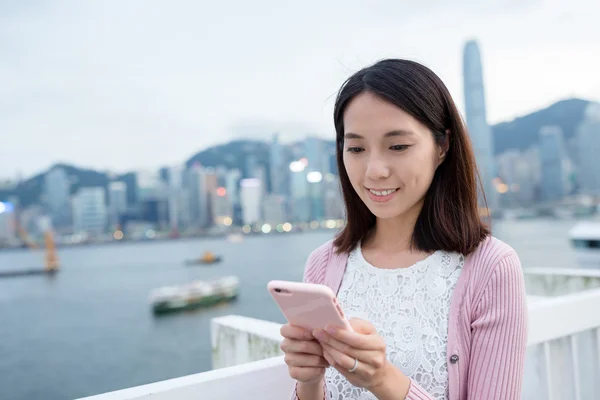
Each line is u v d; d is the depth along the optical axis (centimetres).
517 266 107
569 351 167
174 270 7525
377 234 127
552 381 162
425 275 113
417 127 105
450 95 112
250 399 117
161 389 105
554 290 264
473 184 114
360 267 123
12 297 5825
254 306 4438
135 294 5741
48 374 3011
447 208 113
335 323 87
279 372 122
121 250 12350
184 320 4159
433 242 115
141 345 3531
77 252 12144
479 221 114
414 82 106
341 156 128
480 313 105
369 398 112
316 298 84
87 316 4653
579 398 167
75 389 2730
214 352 175
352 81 112
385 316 114
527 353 156
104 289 6197
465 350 104
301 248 10431
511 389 99
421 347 107
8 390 2748
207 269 7319
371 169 106
